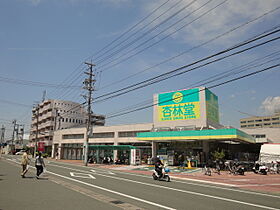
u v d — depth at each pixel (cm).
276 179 1962
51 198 875
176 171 2522
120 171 2502
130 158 3391
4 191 985
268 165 2617
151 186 1343
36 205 757
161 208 786
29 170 2052
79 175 1803
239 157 3647
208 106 3134
